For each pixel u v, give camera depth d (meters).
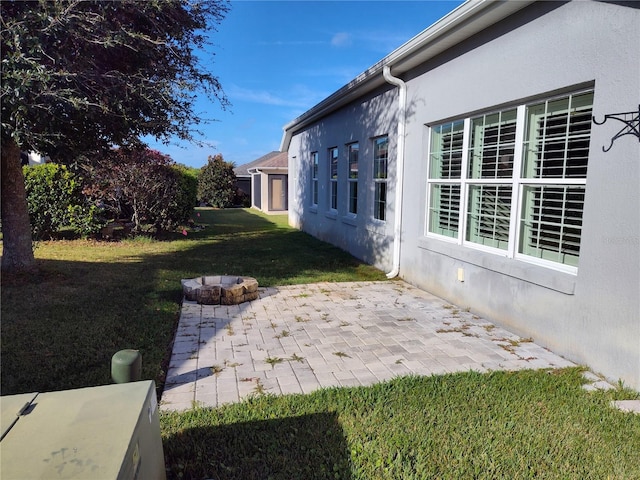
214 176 27.45
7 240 6.45
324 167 11.80
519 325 4.56
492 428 2.79
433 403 3.08
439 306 5.66
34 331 4.34
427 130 6.44
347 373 3.62
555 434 2.73
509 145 4.82
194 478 2.31
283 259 9.03
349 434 2.70
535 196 4.54
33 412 1.58
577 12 3.72
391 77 6.73
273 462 2.43
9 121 4.62
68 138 5.79
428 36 5.34
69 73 4.71
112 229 11.41
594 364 3.65
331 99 9.53
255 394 3.22
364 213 8.82
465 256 5.40
